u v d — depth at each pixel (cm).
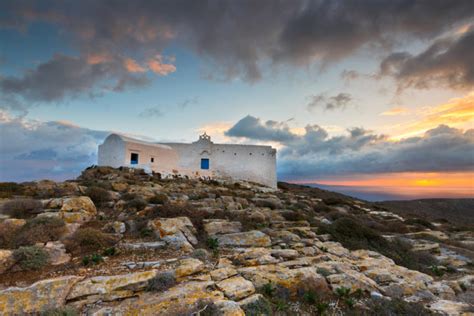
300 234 1692
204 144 4522
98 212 1602
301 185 6462
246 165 4641
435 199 6950
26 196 1777
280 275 944
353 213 3206
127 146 3319
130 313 653
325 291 905
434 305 930
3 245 998
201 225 1514
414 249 1872
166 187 2603
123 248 1142
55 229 1145
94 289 734
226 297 766
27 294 679
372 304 859
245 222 1689
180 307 678
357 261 1330
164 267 953
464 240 2477
